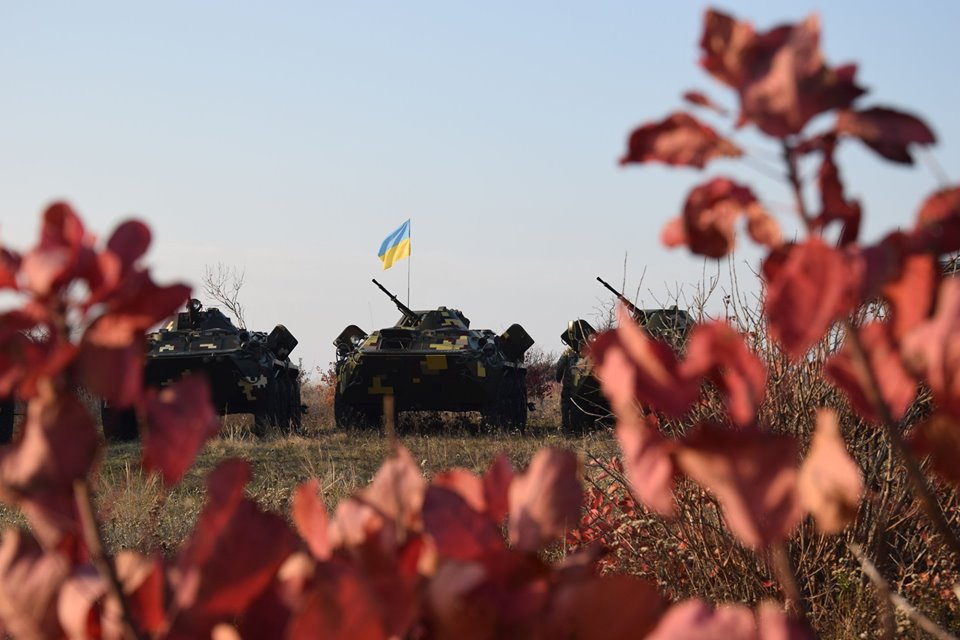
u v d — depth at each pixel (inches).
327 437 1042.1
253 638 65.4
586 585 58.1
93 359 59.2
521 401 1304.1
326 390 1792.6
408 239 1418.6
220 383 1112.2
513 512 66.1
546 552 270.4
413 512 67.1
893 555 239.3
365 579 56.5
